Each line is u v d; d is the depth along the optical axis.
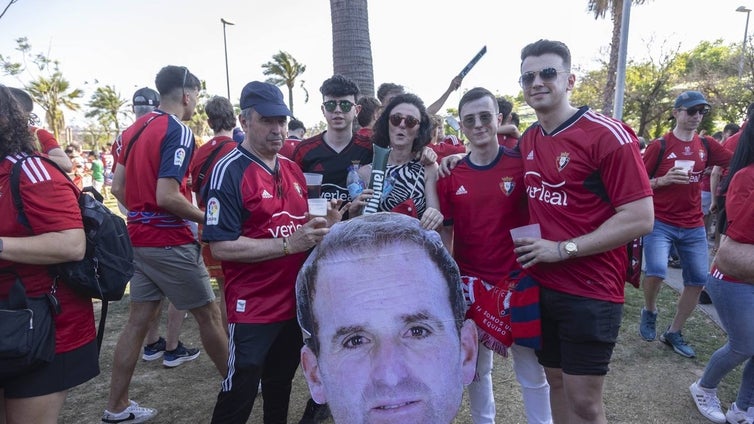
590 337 1.87
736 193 2.03
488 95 2.21
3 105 1.62
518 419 2.84
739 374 3.29
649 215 1.75
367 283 0.88
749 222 1.94
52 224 1.64
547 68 1.90
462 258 2.29
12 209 1.62
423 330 0.88
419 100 2.40
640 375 3.29
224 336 3.01
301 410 3.01
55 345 1.71
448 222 2.37
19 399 1.71
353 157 2.85
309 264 0.92
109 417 2.82
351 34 4.77
